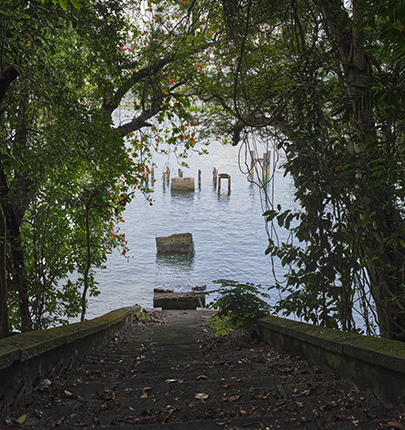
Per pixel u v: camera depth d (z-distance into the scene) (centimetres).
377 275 459
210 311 1058
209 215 2706
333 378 309
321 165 397
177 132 876
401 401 240
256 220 2541
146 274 1638
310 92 419
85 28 527
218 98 719
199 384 322
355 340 297
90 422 246
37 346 307
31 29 413
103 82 701
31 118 540
